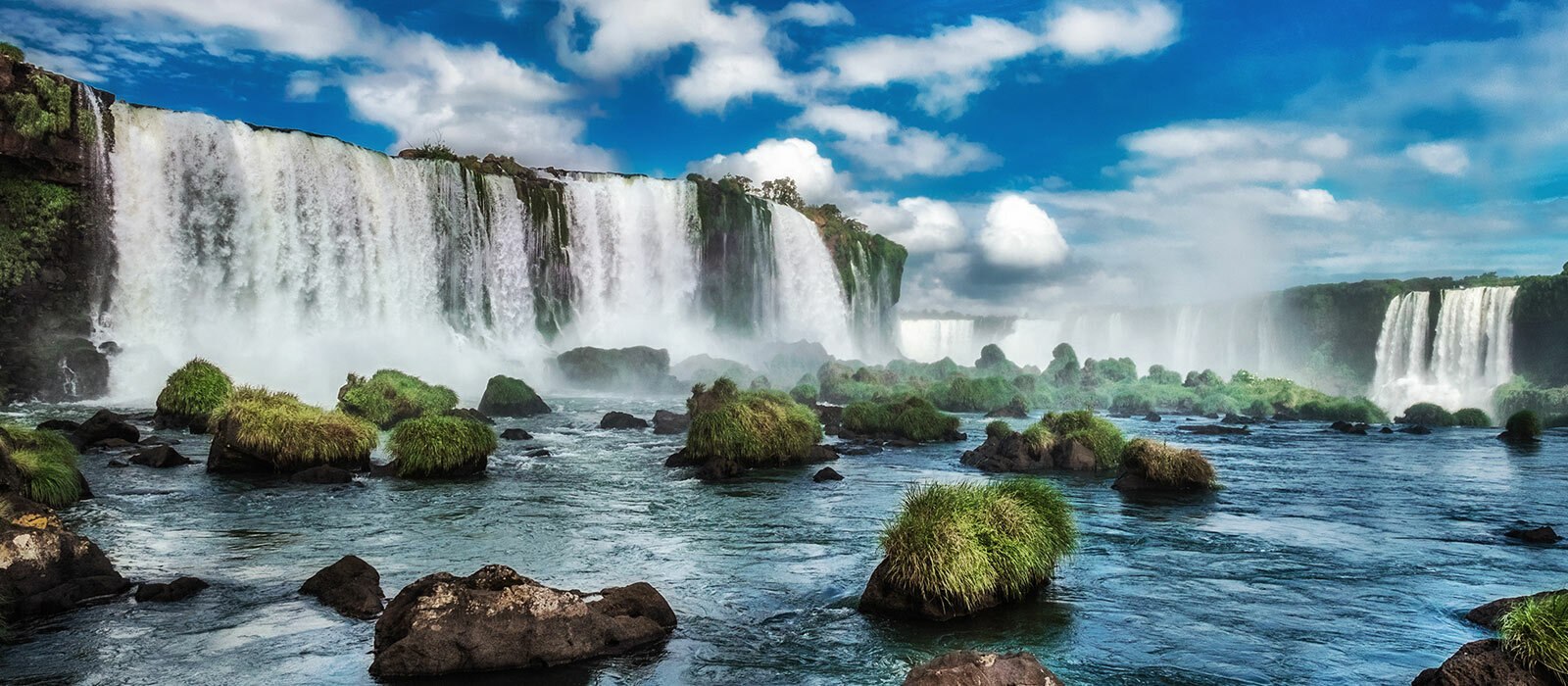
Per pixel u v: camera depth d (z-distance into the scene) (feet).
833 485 72.08
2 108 137.80
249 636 32.30
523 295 219.82
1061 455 85.35
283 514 55.47
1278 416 171.12
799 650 32.04
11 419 102.12
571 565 43.93
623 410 144.66
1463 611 37.60
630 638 32.12
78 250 148.25
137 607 35.58
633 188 250.16
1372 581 42.50
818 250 305.12
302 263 175.11
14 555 35.50
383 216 189.88
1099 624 35.22
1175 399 185.78
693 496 65.82
